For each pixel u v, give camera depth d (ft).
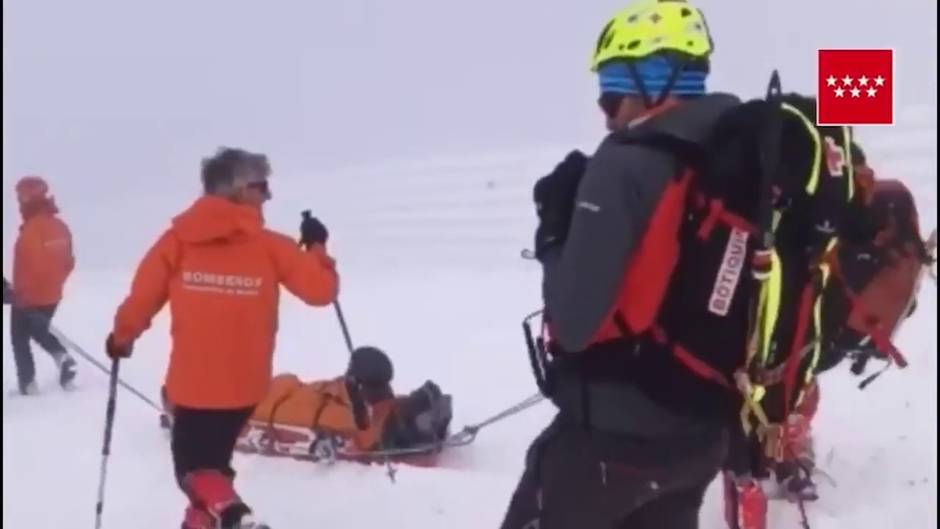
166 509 18.86
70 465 21.53
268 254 15.55
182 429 15.55
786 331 9.73
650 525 10.81
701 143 9.25
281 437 20.67
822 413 20.95
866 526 16.14
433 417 20.93
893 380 22.45
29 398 27.99
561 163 10.05
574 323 9.19
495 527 17.10
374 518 17.67
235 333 15.30
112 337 15.71
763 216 9.11
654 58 9.59
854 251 14.55
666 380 9.43
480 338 31.01
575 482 9.92
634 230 9.09
